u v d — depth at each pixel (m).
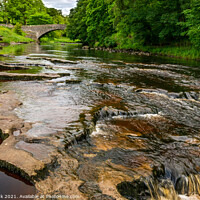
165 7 22.22
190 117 5.42
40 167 2.76
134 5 25.11
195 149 3.76
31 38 55.44
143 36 27.14
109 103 5.95
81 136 3.79
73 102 5.85
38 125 4.06
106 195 2.39
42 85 7.68
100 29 38.22
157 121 5.04
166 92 7.36
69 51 26.19
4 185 2.50
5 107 4.98
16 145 3.28
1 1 64.88
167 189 2.94
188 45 22.03
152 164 3.16
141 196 2.73
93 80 8.91
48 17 75.06
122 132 4.32
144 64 14.45
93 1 38.31
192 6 17.31
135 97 6.82
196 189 3.03
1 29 43.91
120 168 3.00
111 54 23.39
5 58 14.88
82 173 2.79
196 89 8.00
